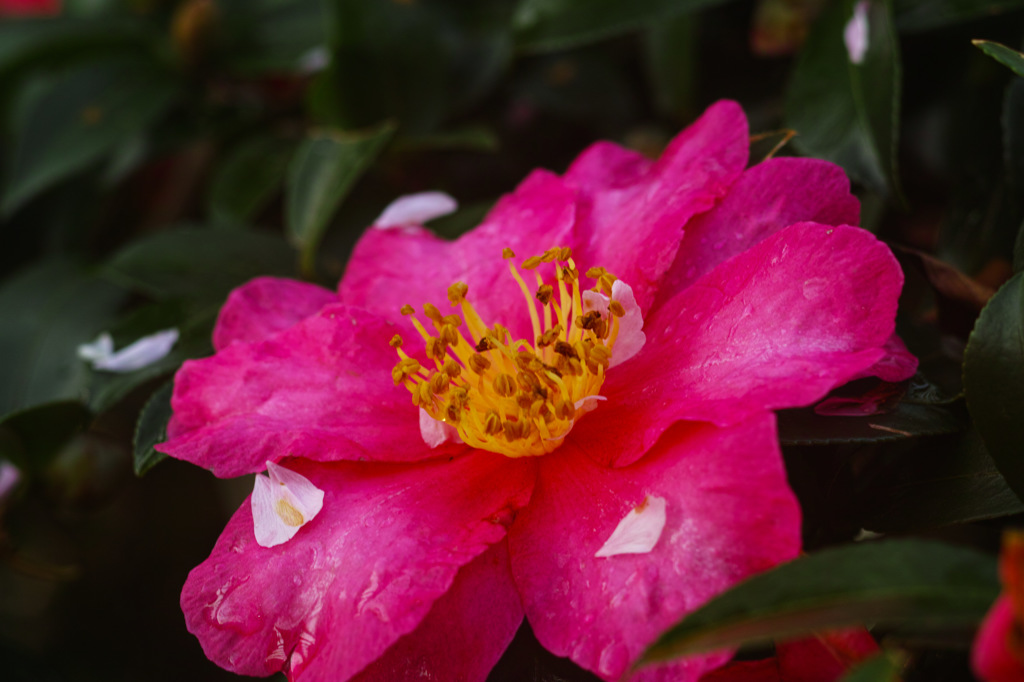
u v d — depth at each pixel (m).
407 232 0.29
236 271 0.33
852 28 0.30
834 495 0.26
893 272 0.24
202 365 0.27
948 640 0.23
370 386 0.27
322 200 0.32
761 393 0.24
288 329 0.28
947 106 0.33
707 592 0.23
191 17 0.36
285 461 0.26
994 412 0.24
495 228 0.29
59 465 0.32
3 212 0.36
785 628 0.22
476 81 0.36
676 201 0.27
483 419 0.26
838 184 0.26
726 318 0.25
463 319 0.28
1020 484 0.24
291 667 0.25
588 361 0.26
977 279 0.30
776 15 0.34
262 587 0.25
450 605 0.25
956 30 0.32
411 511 0.25
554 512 0.25
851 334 0.24
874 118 0.29
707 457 0.24
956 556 0.22
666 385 0.25
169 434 0.27
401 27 0.34
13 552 0.33
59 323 0.35
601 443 0.26
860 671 0.22
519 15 0.32
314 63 0.36
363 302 0.29
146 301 0.36
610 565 0.24
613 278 0.26
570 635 0.24
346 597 0.25
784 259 0.25
